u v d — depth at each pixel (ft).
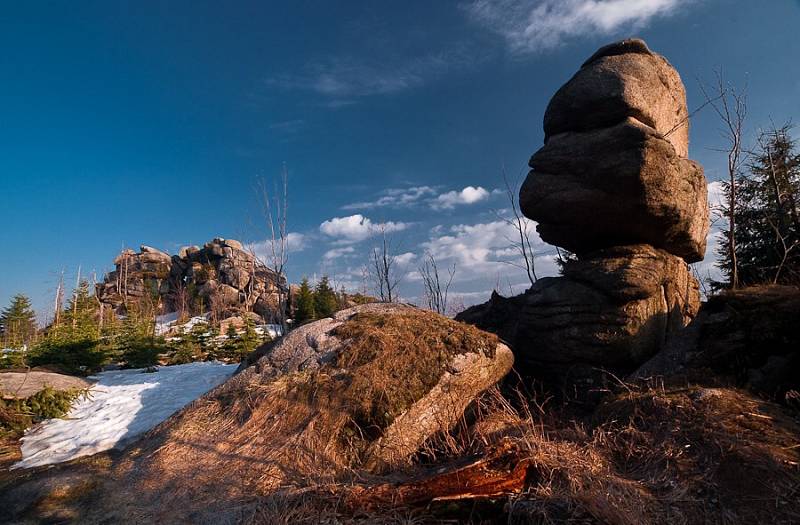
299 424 19.88
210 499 16.56
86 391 32.24
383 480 17.04
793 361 19.24
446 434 19.84
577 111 28.32
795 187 40.34
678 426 16.65
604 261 27.17
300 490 16.10
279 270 59.41
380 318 25.31
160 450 19.98
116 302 136.05
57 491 18.51
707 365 21.30
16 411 28.48
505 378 28.22
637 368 25.44
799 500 12.73
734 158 29.86
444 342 22.85
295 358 24.06
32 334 83.56
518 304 33.65
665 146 25.77
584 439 17.98
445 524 14.21
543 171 29.25
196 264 147.02
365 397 20.20
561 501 14.01
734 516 12.84
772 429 15.66
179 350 55.31
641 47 29.37
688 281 29.89
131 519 16.10
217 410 22.18
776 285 24.59
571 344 26.32
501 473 15.08
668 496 13.97
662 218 26.58
